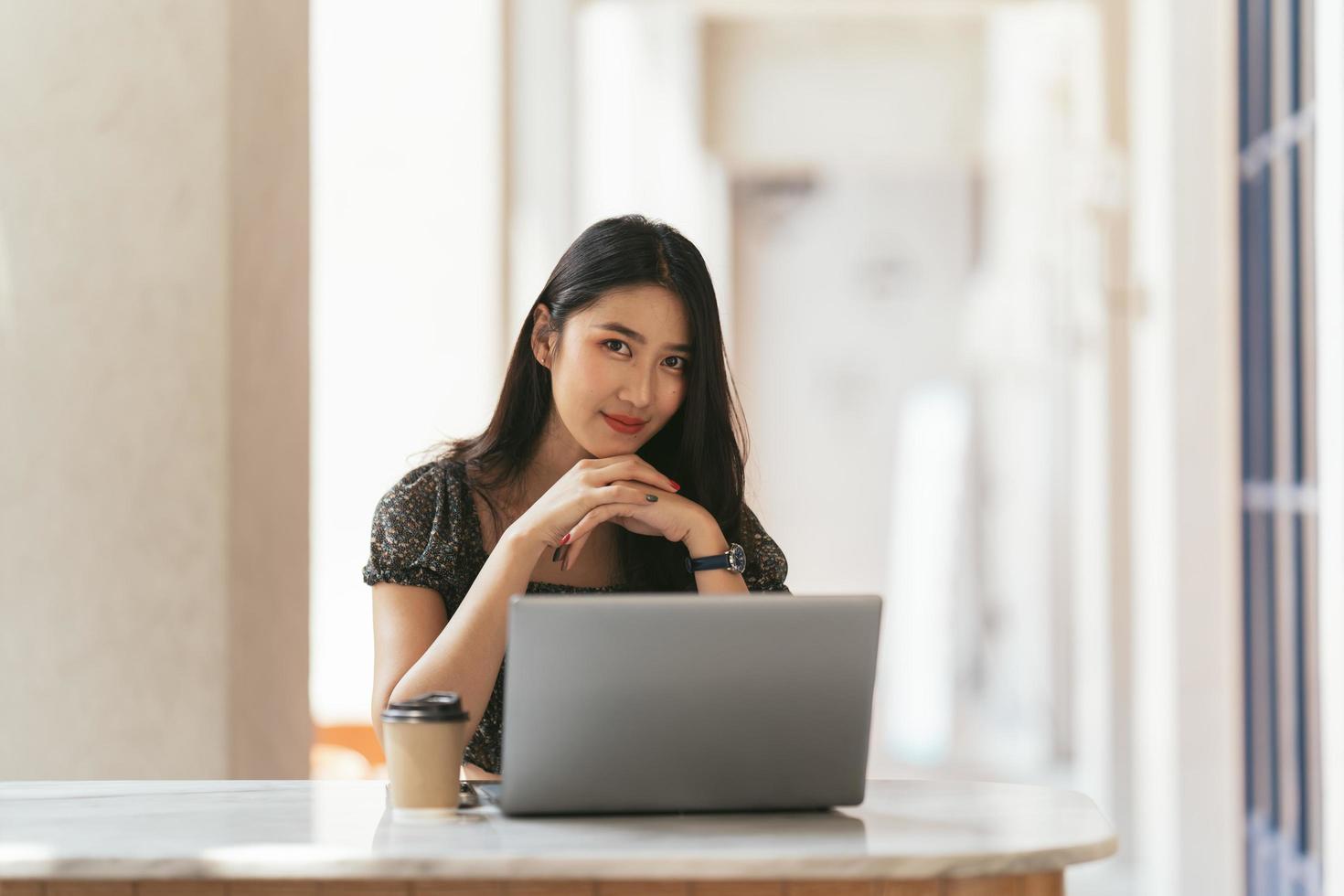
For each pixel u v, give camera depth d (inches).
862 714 63.0
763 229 513.0
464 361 203.8
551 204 226.1
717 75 414.9
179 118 109.3
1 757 109.8
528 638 60.2
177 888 55.7
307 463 124.8
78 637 109.7
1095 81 222.4
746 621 61.4
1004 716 433.4
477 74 202.7
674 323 80.2
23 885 55.6
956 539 454.0
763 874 53.6
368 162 202.8
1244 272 154.4
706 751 62.2
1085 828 59.8
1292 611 138.9
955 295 507.5
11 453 110.6
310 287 126.1
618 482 79.3
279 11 118.6
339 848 55.2
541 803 62.0
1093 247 223.5
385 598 83.9
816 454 510.3
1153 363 166.4
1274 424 144.7
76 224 110.2
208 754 108.3
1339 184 108.6
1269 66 144.5
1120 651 221.1
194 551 108.8
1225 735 157.6
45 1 110.6
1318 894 131.2
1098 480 226.4
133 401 109.6
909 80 411.8
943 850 54.7
